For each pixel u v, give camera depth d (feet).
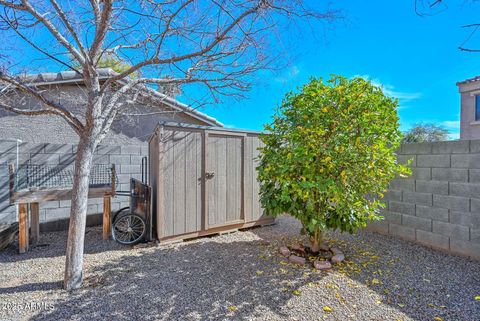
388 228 14.84
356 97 10.43
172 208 13.87
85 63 8.96
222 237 15.08
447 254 11.98
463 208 11.52
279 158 11.13
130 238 14.23
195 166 14.66
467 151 11.41
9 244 13.38
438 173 12.50
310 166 10.25
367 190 11.09
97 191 14.30
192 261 11.33
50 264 11.13
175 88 12.41
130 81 11.11
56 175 16.47
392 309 7.67
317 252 11.98
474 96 32.83
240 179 16.47
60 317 7.23
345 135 10.37
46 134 17.43
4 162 14.92
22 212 12.59
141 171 19.33
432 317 7.25
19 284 9.16
